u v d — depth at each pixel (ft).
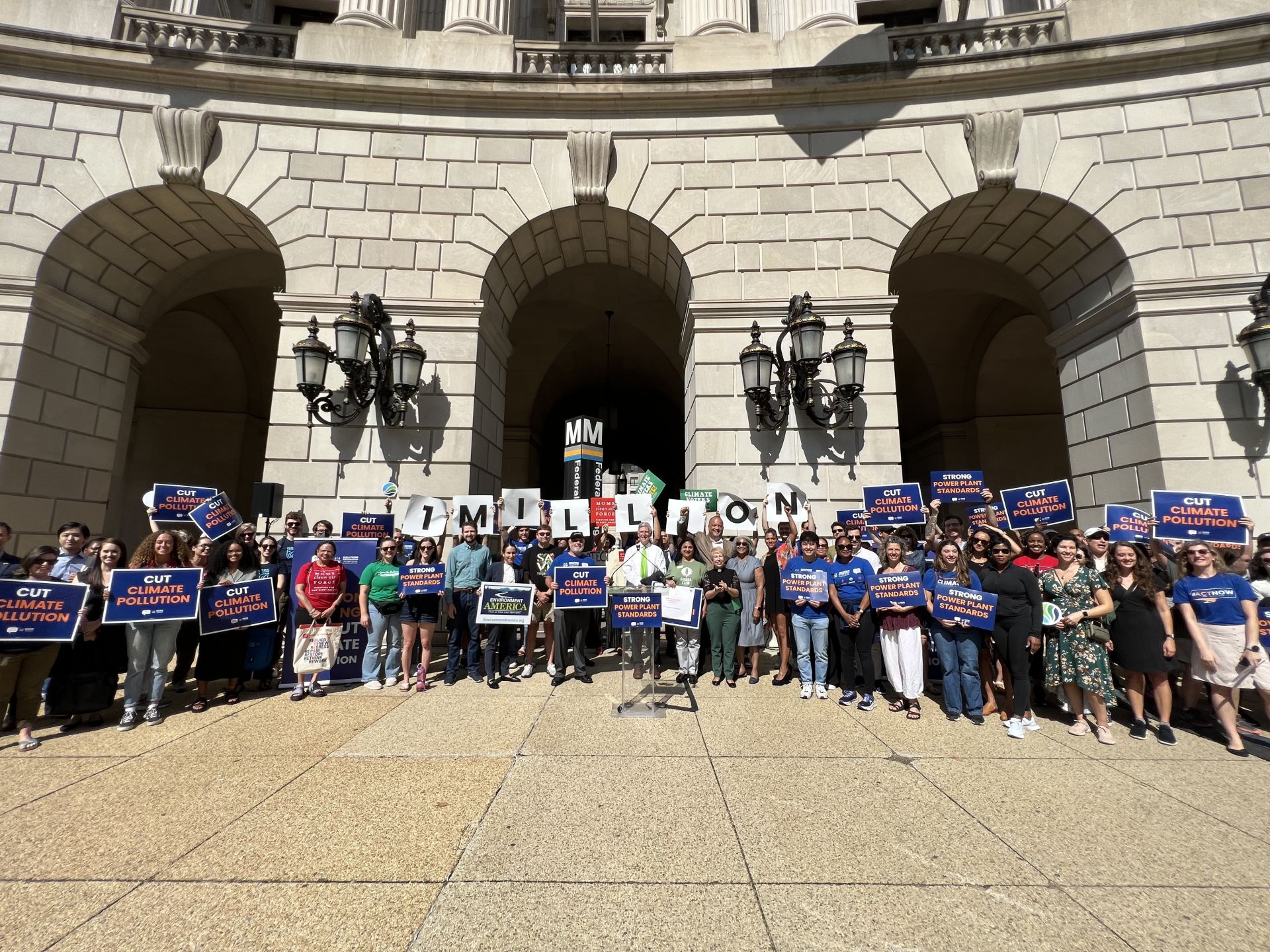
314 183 32.01
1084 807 12.78
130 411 36.14
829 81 32.09
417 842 11.01
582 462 40.88
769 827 11.68
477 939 8.39
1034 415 54.13
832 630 22.43
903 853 10.80
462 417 31.01
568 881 9.82
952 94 32.22
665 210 32.60
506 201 32.73
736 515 27.78
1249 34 30.07
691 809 12.43
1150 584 17.58
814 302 31.40
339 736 16.84
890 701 20.35
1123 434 30.68
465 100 32.81
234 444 56.80
